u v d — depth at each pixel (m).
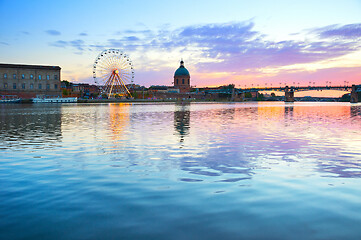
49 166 11.41
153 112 58.03
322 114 52.41
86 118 40.06
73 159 12.72
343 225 6.00
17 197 7.78
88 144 16.92
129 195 7.89
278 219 6.29
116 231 5.78
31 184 8.98
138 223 6.12
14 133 22.53
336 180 9.34
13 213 6.69
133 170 10.71
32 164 11.77
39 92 161.50
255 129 25.36
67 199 7.60
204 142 17.61
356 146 16.14
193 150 14.84
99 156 13.34
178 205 7.13
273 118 40.72
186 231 5.75
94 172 10.43
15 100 147.75
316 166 11.31
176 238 5.48
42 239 5.50
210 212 6.68
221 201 7.39
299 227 5.91
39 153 14.14
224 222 6.16
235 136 20.45
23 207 7.05
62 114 50.56
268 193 8.01
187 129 25.27
